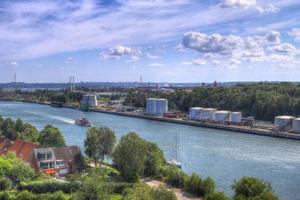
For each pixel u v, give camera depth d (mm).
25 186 82125
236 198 74125
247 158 139500
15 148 112500
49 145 123500
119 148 99688
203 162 131250
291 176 113938
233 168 123125
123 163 98438
